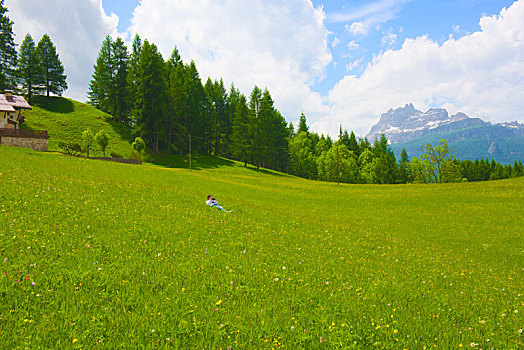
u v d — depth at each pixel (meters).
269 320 6.62
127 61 107.12
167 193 26.20
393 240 23.53
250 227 18.22
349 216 37.69
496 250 24.70
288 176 106.62
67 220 12.49
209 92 124.00
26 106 68.12
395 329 6.54
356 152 157.75
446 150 112.25
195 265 9.70
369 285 9.94
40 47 110.75
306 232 20.19
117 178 36.25
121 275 8.08
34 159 35.19
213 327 6.04
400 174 132.00
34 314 5.83
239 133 108.06
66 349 4.93
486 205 45.06
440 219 37.62
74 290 6.92
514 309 9.05
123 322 5.90
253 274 9.52
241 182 62.41
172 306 6.75
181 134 102.81
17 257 8.23
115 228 12.64
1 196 13.91
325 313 7.19
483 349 6.12
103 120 104.50
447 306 8.65
